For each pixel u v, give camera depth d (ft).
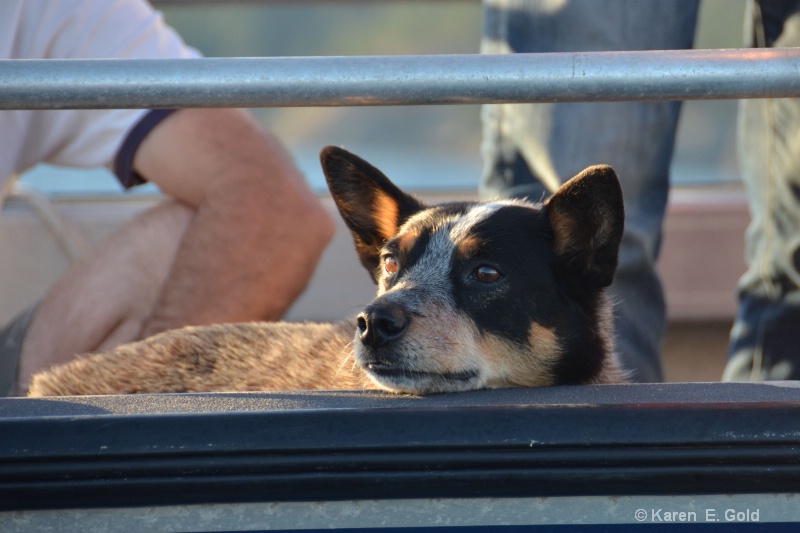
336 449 9.00
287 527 9.14
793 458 9.00
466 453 9.02
